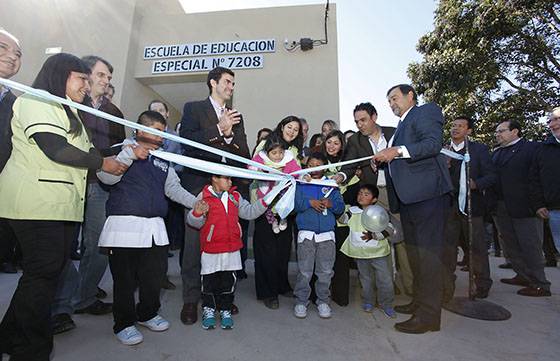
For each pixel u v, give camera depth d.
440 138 2.33
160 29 6.86
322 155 2.88
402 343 2.08
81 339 2.04
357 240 2.65
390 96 2.63
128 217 2.07
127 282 2.06
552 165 3.18
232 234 2.38
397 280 3.20
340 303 2.80
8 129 1.74
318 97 6.29
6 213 1.56
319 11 6.58
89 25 6.66
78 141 1.78
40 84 1.69
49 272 1.61
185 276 2.44
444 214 2.38
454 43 9.96
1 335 1.73
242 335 2.17
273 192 2.43
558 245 3.17
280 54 6.48
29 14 6.29
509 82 10.31
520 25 8.95
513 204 3.40
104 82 2.45
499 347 2.03
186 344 2.01
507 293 3.30
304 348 1.99
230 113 2.41
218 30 6.71
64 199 1.63
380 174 3.17
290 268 4.23
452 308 2.68
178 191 2.38
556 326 2.38
